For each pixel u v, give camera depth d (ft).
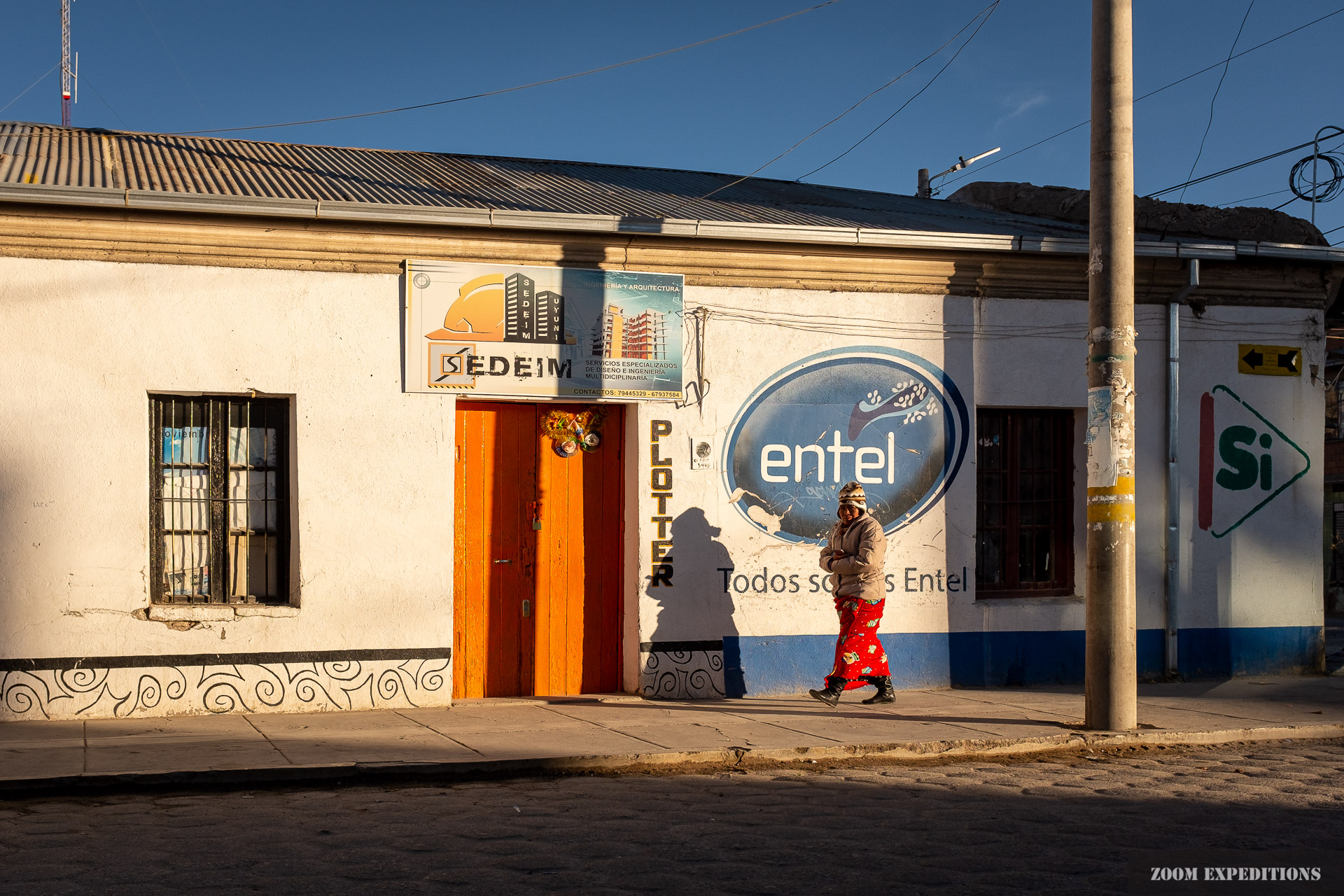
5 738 25.07
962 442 34.63
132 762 22.31
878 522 33.40
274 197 29.68
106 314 28.27
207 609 28.68
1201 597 35.96
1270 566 36.63
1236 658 36.17
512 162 46.60
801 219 36.47
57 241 27.91
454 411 30.96
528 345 31.24
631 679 32.22
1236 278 36.76
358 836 17.57
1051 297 35.53
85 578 27.94
